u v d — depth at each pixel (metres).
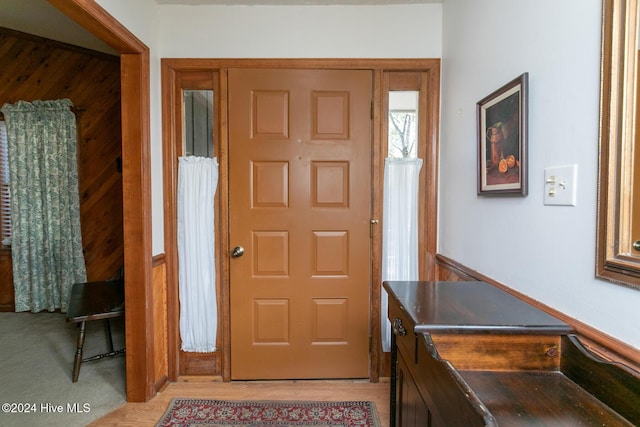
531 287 1.13
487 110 1.43
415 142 2.15
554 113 1.02
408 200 2.15
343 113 2.11
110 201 3.18
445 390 0.70
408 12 2.06
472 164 1.62
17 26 2.76
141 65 1.84
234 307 2.14
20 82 3.09
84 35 2.82
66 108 3.06
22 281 3.20
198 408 1.86
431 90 2.08
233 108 2.09
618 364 0.70
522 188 1.16
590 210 0.87
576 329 0.88
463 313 0.94
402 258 2.16
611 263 0.79
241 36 2.07
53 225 3.15
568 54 0.95
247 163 2.11
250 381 2.15
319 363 2.16
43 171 3.12
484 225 1.49
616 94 0.78
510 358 0.85
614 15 0.78
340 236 2.14
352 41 2.08
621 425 0.65
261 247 2.13
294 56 2.08
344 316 2.16
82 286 2.62
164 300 2.09
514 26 1.25
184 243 2.12
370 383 2.13
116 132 3.16
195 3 2.03
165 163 2.07
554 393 0.76
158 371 2.03
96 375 2.16
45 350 2.50
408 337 1.00
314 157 2.11
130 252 1.88
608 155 0.80
